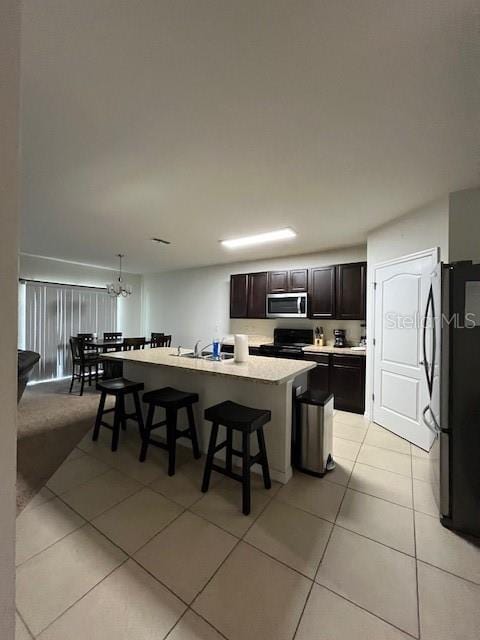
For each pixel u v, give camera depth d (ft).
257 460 6.81
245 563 4.86
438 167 6.91
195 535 5.46
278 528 5.68
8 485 2.03
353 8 3.38
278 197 8.68
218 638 3.75
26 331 17.33
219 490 6.88
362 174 7.27
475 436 5.64
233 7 3.39
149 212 9.98
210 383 8.68
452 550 5.21
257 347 16.01
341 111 5.09
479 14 3.36
